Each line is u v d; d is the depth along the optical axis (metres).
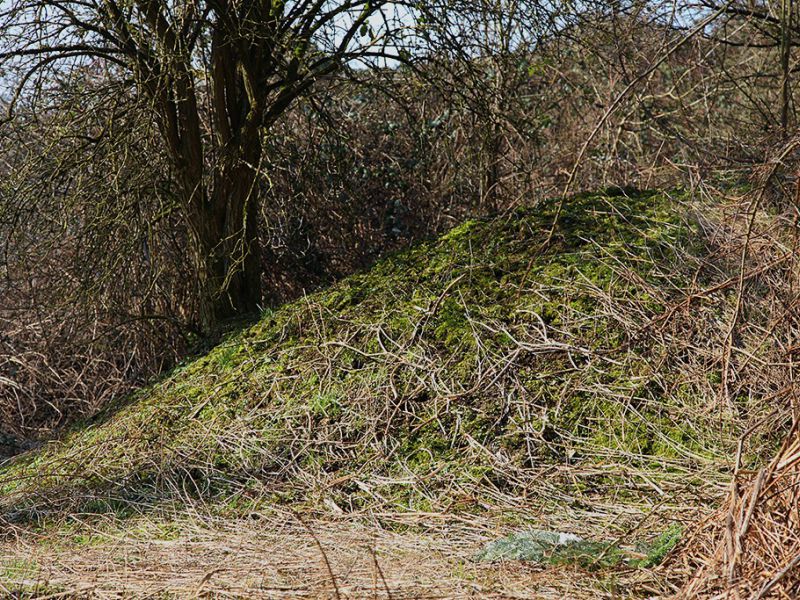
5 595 4.52
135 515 5.95
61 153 9.35
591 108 11.95
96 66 10.22
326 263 11.72
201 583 4.18
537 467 5.69
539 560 4.34
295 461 6.29
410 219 11.86
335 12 9.14
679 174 9.89
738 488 3.83
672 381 6.03
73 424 8.87
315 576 4.31
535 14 9.26
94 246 9.58
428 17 9.09
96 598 4.40
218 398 7.28
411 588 4.05
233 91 9.24
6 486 7.14
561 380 6.30
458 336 6.90
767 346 5.90
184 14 8.45
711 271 6.70
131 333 10.29
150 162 9.65
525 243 7.62
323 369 7.09
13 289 10.73
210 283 9.47
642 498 5.13
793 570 3.35
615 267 6.97
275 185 11.05
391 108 12.01
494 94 9.78
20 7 8.39
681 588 3.77
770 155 7.00
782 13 6.88
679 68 11.01
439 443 6.08
